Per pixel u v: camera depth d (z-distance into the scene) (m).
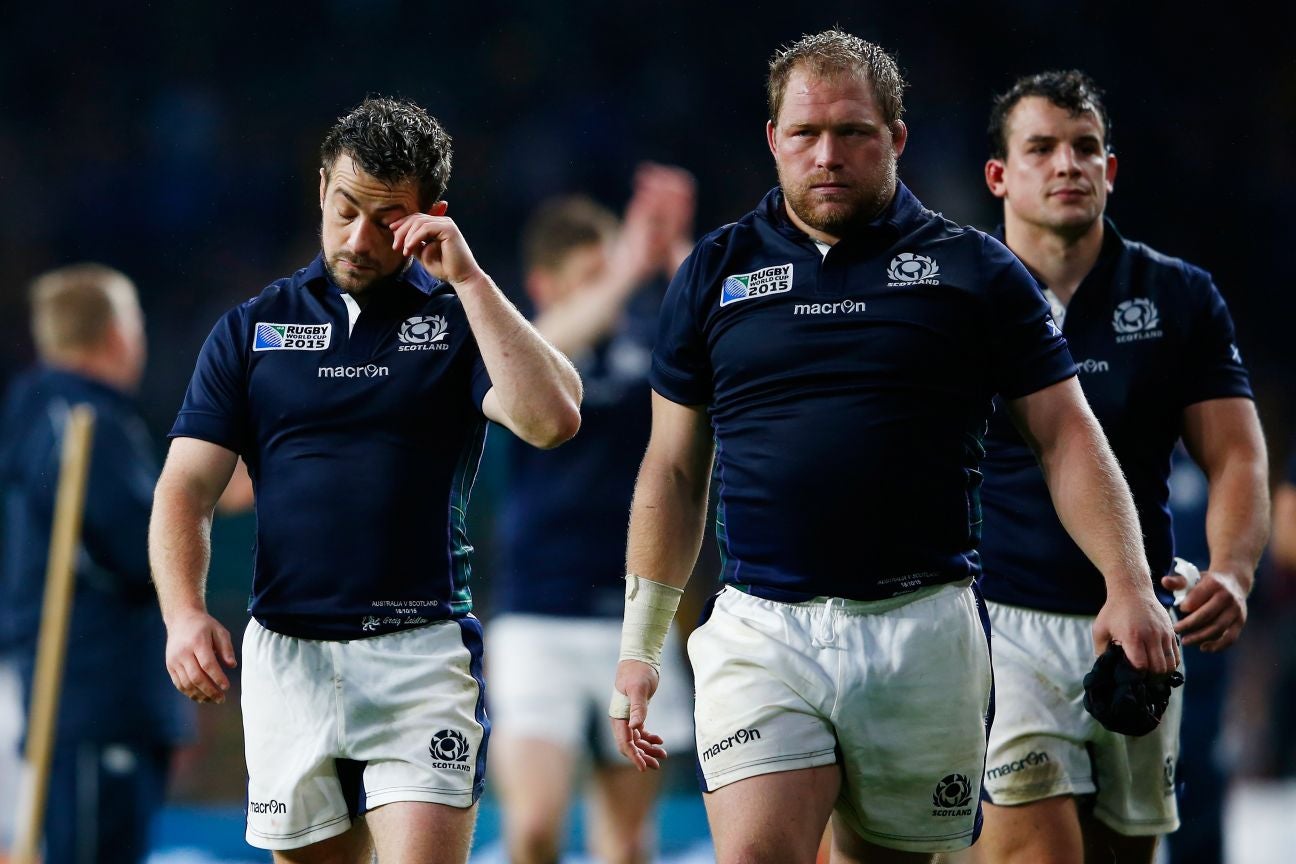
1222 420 16.73
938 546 13.59
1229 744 34.84
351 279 14.07
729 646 13.77
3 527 38.50
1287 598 39.19
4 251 65.19
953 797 13.73
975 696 13.71
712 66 67.69
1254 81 66.12
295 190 66.88
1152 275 16.84
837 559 13.52
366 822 14.66
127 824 22.77
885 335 13.50
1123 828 16.92
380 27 69.81
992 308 13.59
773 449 13.66
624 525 24.17
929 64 66.56
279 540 14.24
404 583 14.13
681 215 24.81
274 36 69.94
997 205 62.94
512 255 64.44
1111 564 12.97
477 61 69.00
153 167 67.12
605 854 24.06
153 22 69.69
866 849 14.15
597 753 23.92
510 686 23.91
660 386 14.48
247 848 31.47
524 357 13.65
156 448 56.94
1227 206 64.19
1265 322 62.25
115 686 22.75
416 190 13.96
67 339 23.73
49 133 67.88
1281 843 32.59
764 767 13.37
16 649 23.19
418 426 14.20
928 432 13.51
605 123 66.69
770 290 13.80
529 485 24.31
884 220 13.84
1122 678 12.69
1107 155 17.38
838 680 13.41
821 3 67.88
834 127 13.58
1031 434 13.70
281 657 14.25
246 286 64.75
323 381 14.23
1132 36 67.00
